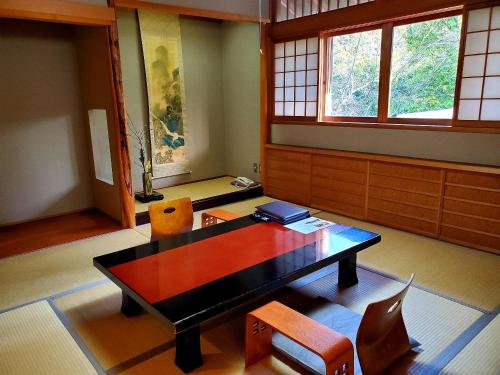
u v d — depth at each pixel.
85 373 2.00
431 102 3.89
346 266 2.79
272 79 5.19
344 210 4.54
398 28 3.93
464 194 3.52
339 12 4.23
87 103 4.46
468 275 3.00
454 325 2.36
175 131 5.53
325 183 4.68
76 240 3.85
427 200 3.78
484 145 3.42
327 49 4.58
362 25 4.14
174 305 1.82
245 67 5.50
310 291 2.76
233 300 1.88
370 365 1.79
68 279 3.03
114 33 3.71
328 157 4.57
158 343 2.24
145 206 4.61
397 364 2.01
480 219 3.46
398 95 4.09
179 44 5.36
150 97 5.19
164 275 2.12
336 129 4.54
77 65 4.51
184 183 5.77
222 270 2.17
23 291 2.85
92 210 4.83
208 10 4.30
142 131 5.26
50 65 4.34
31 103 4.29
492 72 3.29
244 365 2.04
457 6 3.40
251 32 5.29
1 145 4.17
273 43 5.07
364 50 4.31
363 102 4.44
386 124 4.06
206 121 5.88
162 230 2.99
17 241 3.84
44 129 4.41
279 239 2.61
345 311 2.33
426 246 3.58
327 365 1.49
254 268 2.19
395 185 4.00
